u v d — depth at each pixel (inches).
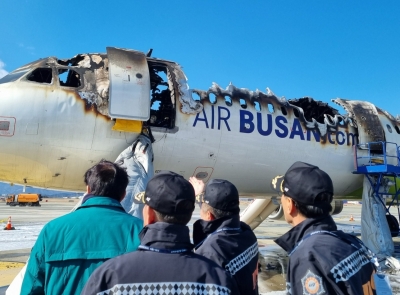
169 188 85.4
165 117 362.3
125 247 101.8
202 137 347.3
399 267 378.3
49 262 98.7
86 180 123.5
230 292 78.4
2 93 288.8
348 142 445.4
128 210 255.3
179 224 84.7
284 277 366.3
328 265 89.2
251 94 394.3
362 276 94.0
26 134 286.4
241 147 366.9
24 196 2132.1
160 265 77.4
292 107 417.7
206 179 374.6
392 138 473.7
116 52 328.8
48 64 310.5
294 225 111.6
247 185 398.9
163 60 357.4
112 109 299.6
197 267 79.1
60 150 298.2
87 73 317.4
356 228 892.0
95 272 77.7
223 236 126.2
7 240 567.8
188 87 350.9
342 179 450.3
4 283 311.4
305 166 109.4
